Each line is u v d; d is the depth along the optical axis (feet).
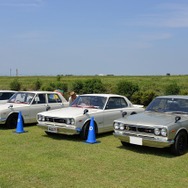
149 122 24.32
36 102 39.32
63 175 19.17
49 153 24.61
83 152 25.09
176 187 17.34
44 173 19.49
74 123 28.89
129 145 27.63
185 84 139.74
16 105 38.11
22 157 23.31
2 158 23.00
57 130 30.01
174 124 23.80
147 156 24.06
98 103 32.96
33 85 131.64
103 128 31.81
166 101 28.60
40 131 35.04
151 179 18.65
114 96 34.22
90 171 20.04
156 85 116.78
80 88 95.81
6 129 36.45
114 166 21.24
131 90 80.23
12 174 19.26
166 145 23.24
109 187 17.15
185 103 27.48
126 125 25.18
